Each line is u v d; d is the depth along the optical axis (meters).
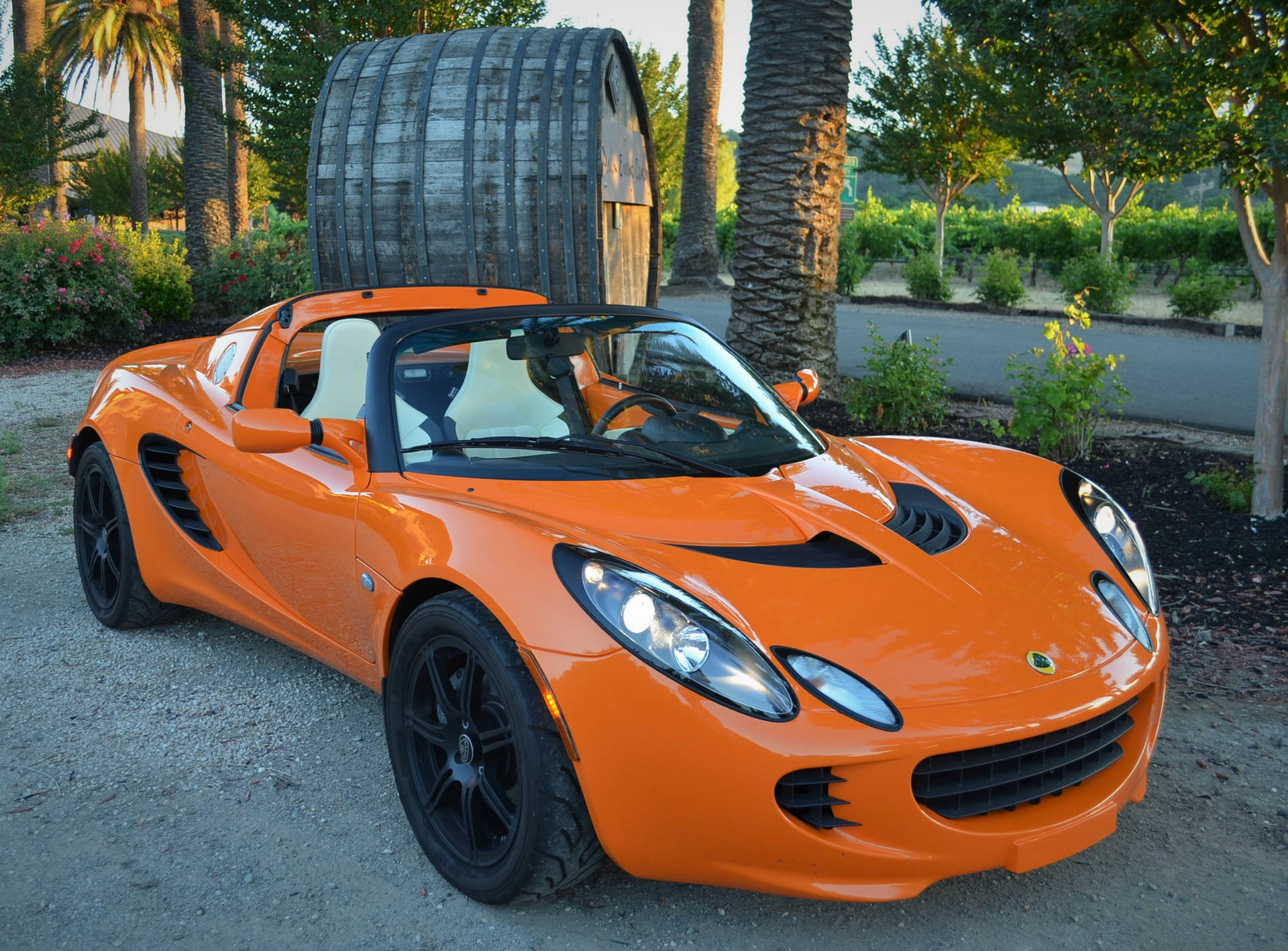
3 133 17.77
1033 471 3.35
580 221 6.51
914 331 16.94
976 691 2.18
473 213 6.57
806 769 2.06
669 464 2.96
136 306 15.59
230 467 3.51
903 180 26.98
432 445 2.98
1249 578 4.65
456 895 2.51
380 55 7.11
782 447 3.20
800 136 8.20
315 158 6.91
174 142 61.34
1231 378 11.27
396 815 2.88
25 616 4.41
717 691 2.09
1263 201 25.92
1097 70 5.11
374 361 3.15
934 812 2.19
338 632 3.13
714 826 2.11
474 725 2.46
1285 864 2.63
